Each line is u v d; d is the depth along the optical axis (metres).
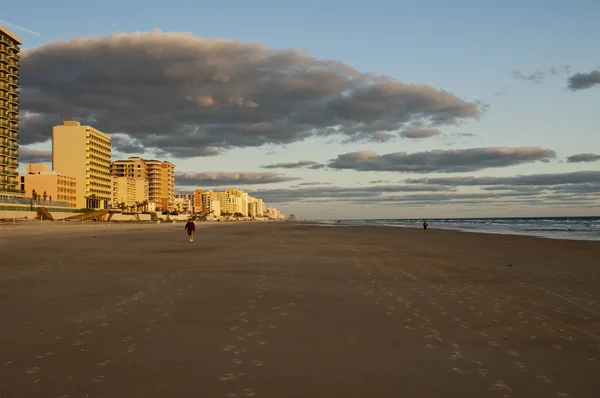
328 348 6.80
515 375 5.69
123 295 11.24
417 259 21.05
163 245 31.27
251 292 11.77
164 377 5.52
